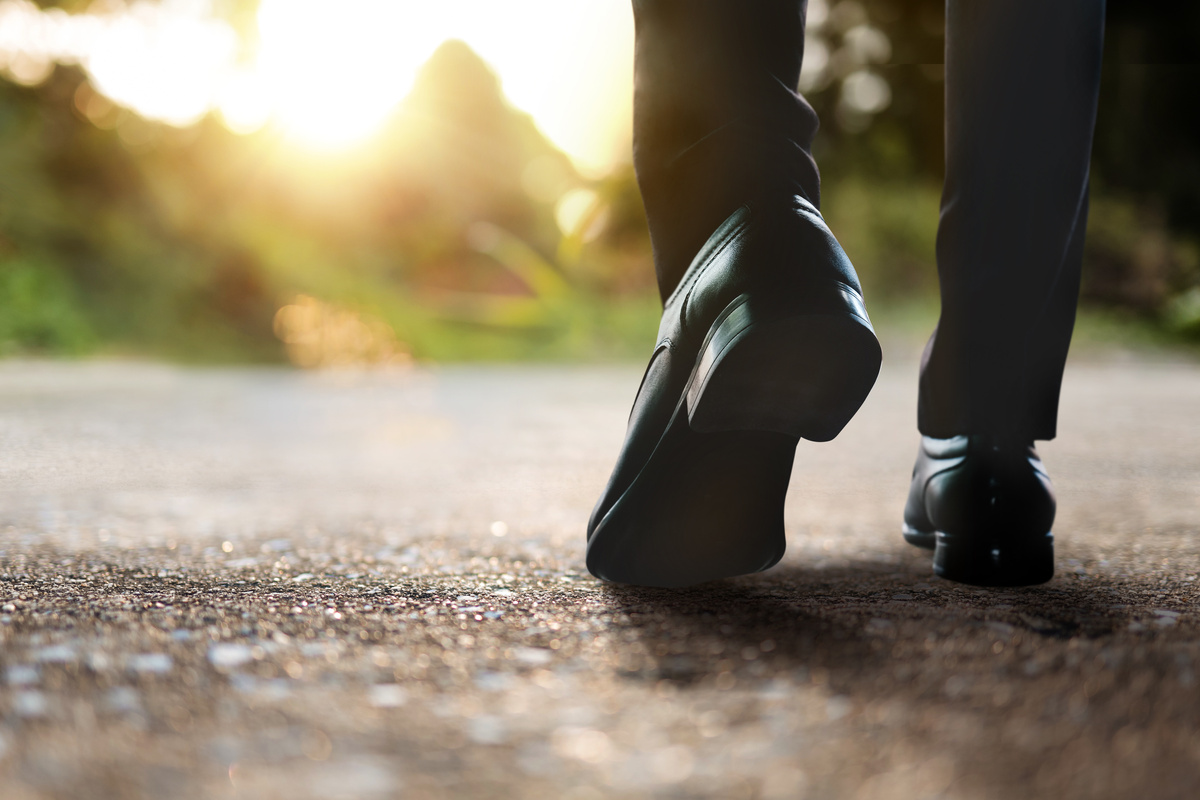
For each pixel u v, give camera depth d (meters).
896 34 9.54
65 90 7.15
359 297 7.23
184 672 0.85
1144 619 0.94
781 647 0.89
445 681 0.84
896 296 8.64
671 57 0.99
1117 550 1.17
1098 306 8.91
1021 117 1.03
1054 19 1.02
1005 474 1.03
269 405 3.51
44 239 6.47
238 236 6.98
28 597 0.98
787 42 0.99
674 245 1.00
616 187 8.59
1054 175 1.03
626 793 0.74
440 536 1.23
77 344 6.02
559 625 0.93
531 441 2.45
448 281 8.24
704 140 0.98
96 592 1.00
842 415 0.95
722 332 0.93
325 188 7.98
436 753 0.78
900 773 0.76
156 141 7.34
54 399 3.48
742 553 0.99
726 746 0.78
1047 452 2.21
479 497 1.50
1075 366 6.56
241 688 0.83
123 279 6.54
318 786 0.75
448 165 8.65
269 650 0.88
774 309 0.92
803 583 1.03
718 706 0.82
